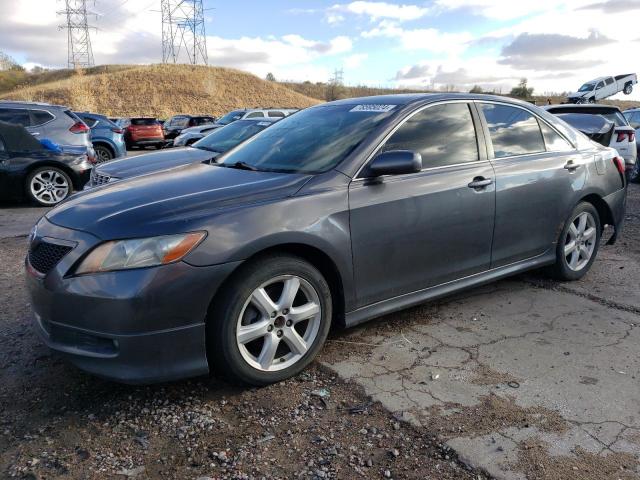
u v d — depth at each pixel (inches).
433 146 144.5
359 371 124.1
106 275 102.1
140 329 101.8
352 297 128.0
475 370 124.0
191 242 104.5
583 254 187.6
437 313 157.3
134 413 108.8
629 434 100.1
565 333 143.9
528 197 161.8
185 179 135.3
